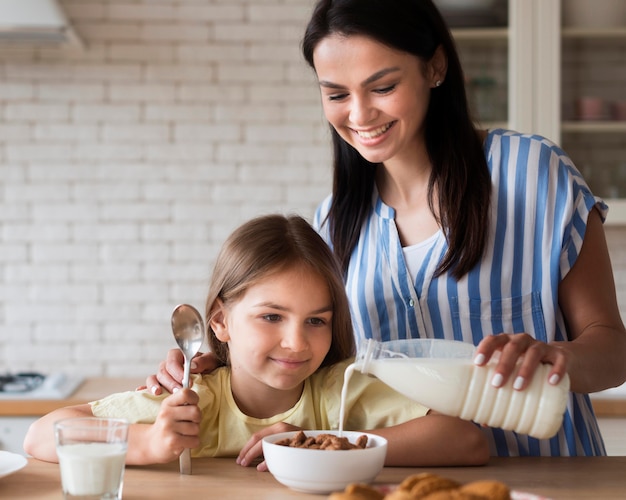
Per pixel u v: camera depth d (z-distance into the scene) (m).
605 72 3.14
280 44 3.46
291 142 3.46
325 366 1.63
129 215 3.46
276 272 1.48
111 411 1.49
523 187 1.65
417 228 1.74
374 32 1.47
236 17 3.45
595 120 3.14
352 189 1.79
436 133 1.69
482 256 1.66
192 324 1.40
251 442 1.43
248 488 1.27
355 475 1.21
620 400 2.80
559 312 1.67
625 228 3.40
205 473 1.36
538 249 1.64
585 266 1.64
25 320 3.45
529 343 1.24
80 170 3.45
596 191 3.14
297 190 3.46
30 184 3.45
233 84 3.46
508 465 1.43
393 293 1.73
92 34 3.44
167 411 1.35
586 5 3.13
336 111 1.56
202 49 3.45
